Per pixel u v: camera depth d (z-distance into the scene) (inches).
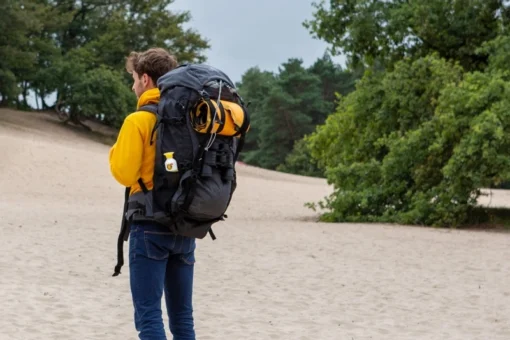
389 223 1003.9
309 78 4773.6
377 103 1112.2
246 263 559.8
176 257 217.6
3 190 1409.9
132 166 203.9
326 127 1171.3
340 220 1040.8
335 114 1180.5
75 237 682.2
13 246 595.2
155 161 204.5
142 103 211.5
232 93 212.4
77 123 3171.8
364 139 1122.7
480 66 1144.8
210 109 201.5
